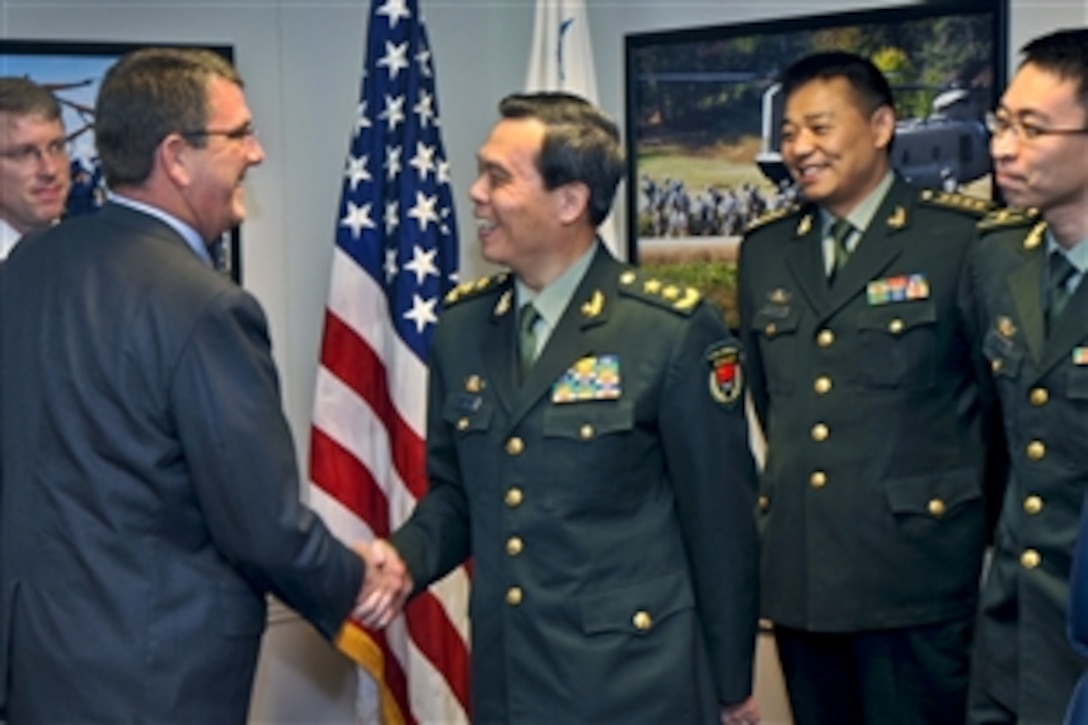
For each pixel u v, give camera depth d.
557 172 1.94
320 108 3.36
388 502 3.09
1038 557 2.03
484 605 2.01
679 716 1.90
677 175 3.28
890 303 2.45
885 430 2.43
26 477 1.79
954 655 2.44
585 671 1.90
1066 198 2.03
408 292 3.04
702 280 3.27
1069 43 2.04
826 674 2.59
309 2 3.34
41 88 2.60
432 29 3.47
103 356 1.74
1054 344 2.03
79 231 1.84
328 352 3.07
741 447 1.99
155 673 1.75
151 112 1.80
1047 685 2.01
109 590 1.74
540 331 2.04
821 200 2.53
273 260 3.32
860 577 2.43
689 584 1.97
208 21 3.23
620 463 1.93
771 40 3.13
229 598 1.82
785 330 2.56
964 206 2.48
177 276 1.76
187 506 1.79
